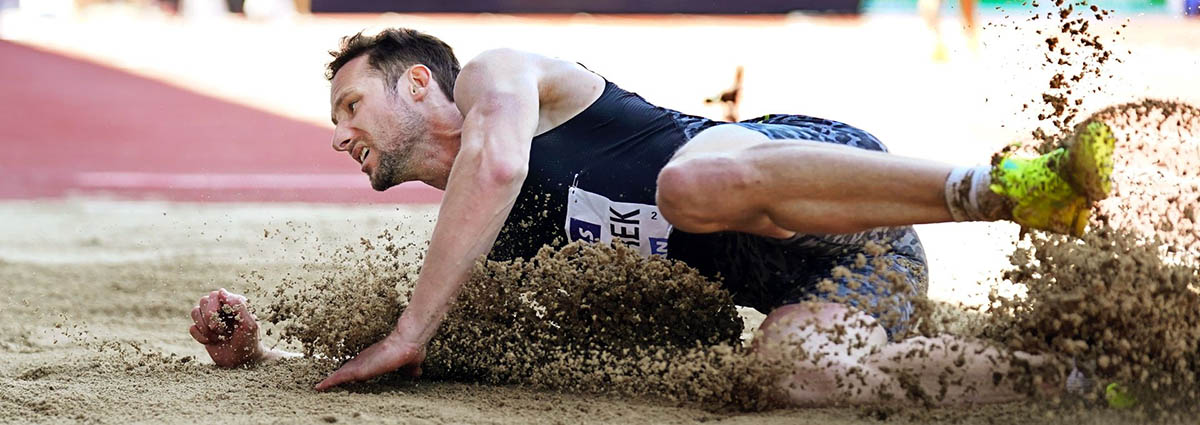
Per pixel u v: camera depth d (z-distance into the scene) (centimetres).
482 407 539
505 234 581
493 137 540
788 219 487
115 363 673
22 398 570
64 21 3988
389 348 554
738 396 519
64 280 998
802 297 540
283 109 2488
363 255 1094
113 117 2392
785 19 4022
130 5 4150
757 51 3173
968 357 493
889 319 522
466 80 570
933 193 468
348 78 594
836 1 4031
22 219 1461
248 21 3962
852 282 534
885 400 500
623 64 2920
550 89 573
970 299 859
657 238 558
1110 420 472
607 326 574
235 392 571
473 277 552
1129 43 2988
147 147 2111
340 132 596
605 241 564
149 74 2897
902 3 4025
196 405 546
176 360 687
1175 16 3703
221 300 632
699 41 3406
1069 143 445
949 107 2236
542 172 562
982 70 2689
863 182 473
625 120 565
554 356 583
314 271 1012
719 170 483
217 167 1934
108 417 530
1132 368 478
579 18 4091
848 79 2653
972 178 462
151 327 828
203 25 3859
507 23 3884
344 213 1484
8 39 3425
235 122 2347
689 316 573
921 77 2648
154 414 533
